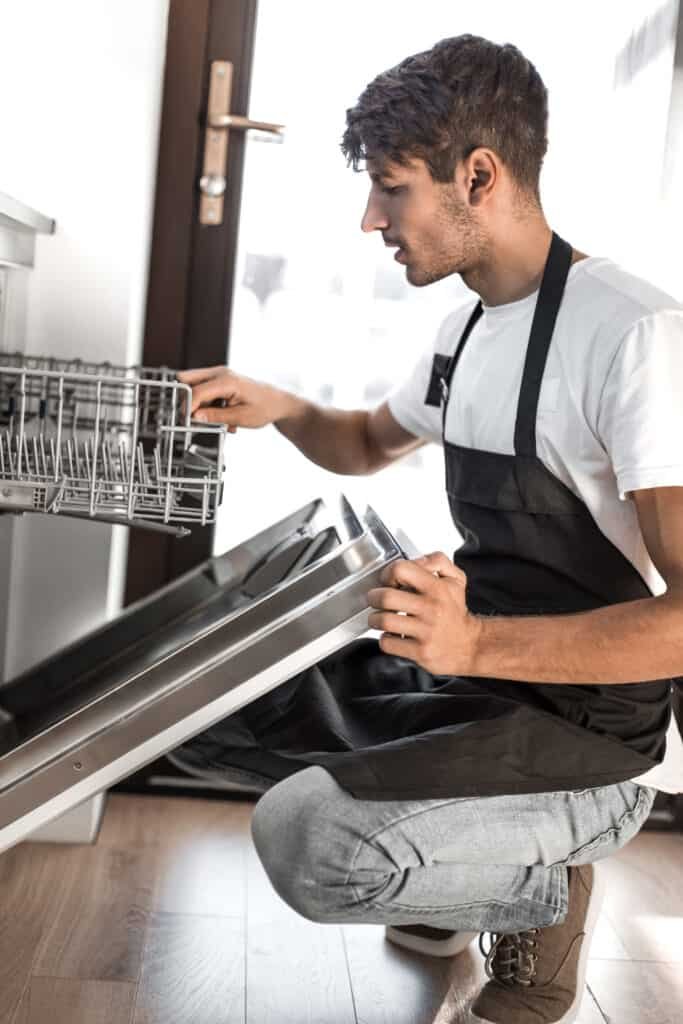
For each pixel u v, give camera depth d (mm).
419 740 1447
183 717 1303
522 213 1567
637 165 2309
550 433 1525
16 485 1328
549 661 1378
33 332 2141
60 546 2180
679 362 1445
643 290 1510
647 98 2299
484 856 1460
